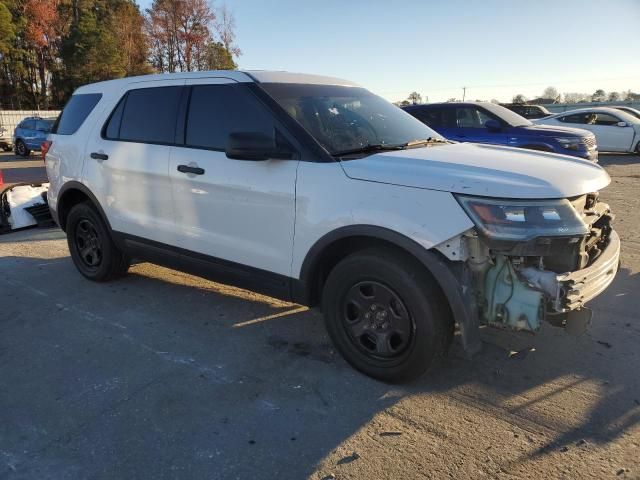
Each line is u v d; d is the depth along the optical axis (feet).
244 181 12.26
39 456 9.07
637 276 17.07
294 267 11.77
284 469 8.66
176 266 14.79
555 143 32.01
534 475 8.39
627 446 9.03
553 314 9.65
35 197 26.73
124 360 12.35
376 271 10.48
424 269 10.09
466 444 9.16
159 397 10.77
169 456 9.00
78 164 16.99
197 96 13.79
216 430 9.68
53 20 163.94
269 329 13.89
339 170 10.89
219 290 16.85
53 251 21.77
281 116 11.94
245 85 12.80
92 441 9.43
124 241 15.96
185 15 180.34
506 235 9.13
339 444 9.23
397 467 8.64
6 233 25.20
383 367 10.91
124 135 15.62
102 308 15.51
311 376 11.46
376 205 10.27
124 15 180.24
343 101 13.69
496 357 12.10
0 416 10.24
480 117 34.50
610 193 32.45
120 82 16.46
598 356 12.07
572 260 9.67
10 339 13.53
